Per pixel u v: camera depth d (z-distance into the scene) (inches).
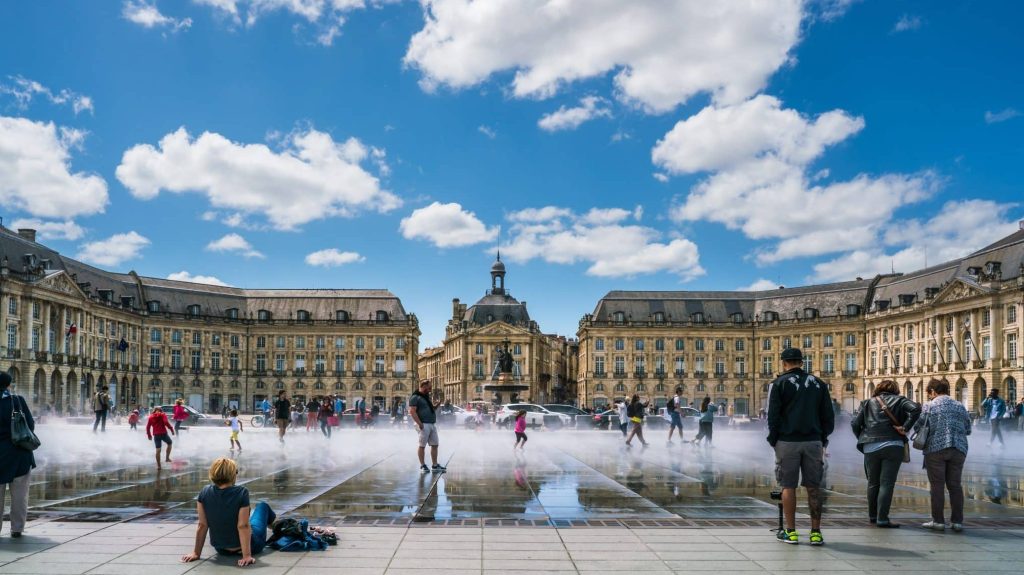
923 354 3897.6
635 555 426.0
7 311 3169.3
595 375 4990.2
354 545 446.9
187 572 386.9
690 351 4963.1
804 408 458.6
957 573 390.6
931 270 4035.4
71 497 655.1
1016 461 1053.2
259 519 435.2
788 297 4886.8
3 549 435.8
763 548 444.5
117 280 4362.7
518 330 5275.6
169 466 943.0
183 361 4606.3
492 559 414.6
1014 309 3218.5
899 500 641.6
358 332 4911.4
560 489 701.3
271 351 4872.0
